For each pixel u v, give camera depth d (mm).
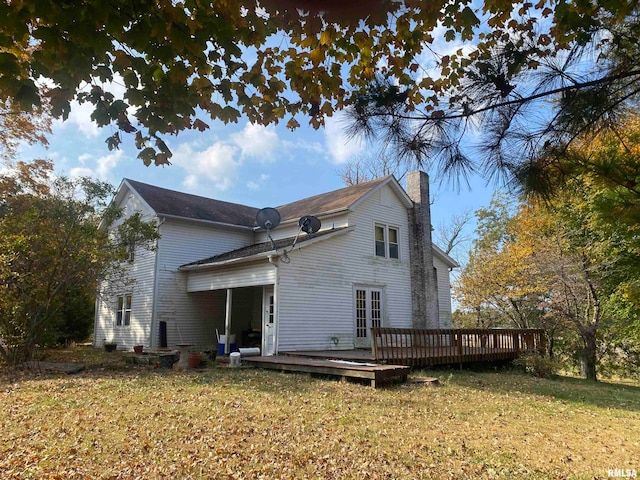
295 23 3574
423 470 4398
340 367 9219
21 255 11195
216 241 17562
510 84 2764
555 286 16922
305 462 4531
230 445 4973
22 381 9234
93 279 12766
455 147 3117
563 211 14555
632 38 2502
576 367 20219
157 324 15391
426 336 11891
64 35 2789
